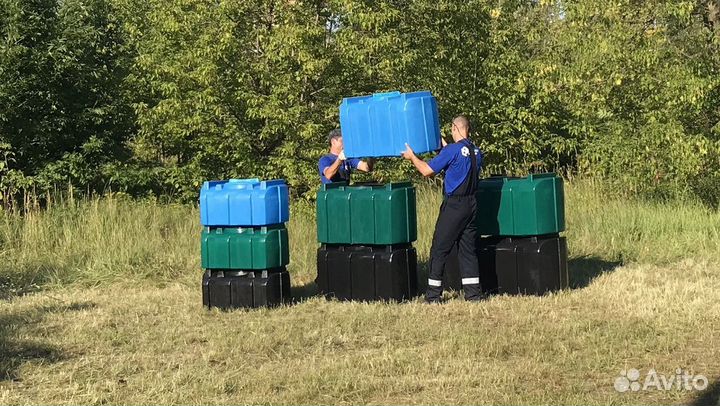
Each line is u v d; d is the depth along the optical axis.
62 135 16.28
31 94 15.57
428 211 12.92
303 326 7.55
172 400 5.63
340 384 5.86
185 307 8.63
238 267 8.41
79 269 10.68
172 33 15.71
